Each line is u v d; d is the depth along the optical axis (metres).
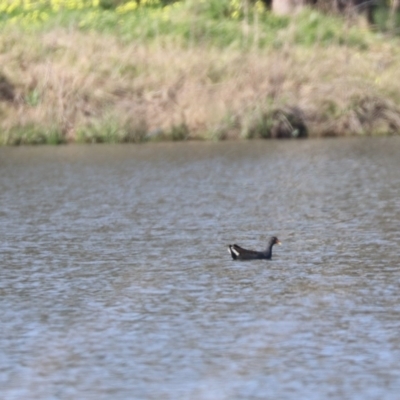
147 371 26.95
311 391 25.50
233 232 43.03
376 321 30.55
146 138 72.44
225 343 28.89
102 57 76.62
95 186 54.88
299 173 58.19
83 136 72.06
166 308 32.16
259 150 67.38
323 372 26.69
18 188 54.53
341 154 65.19
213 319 30.98
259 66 75.81
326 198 50.59
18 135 71.62
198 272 36.38
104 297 33.47
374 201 49.59
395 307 31.88
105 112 73.12
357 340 28.95
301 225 44.28
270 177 57.03
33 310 32.22
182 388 25.80
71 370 27.14
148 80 75.19
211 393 25.47
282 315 31.27
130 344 28.97
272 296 33.25
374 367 26.94
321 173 58.03
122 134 72.06
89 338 29.53
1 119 72.31
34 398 25.42
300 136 73.88
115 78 75.06
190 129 73.19
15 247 40.69
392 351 28.03
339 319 30.80
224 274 36.03
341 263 37.41
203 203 49.75
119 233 43.12
